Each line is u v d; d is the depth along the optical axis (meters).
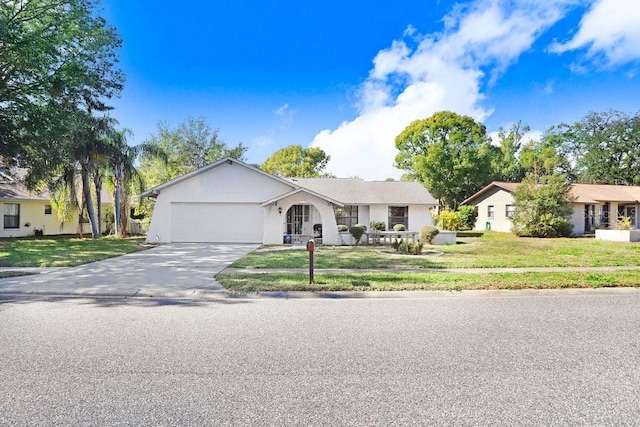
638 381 3.47
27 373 3.61
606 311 6.16
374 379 3.51
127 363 3.87
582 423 2.74
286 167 51.09
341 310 6.21
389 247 16.83
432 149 34.34
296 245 17.97
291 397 3.14
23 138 15.73
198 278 8.92
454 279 8.64
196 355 4.11
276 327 5.20
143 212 26.25
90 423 2.71
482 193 30.34
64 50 15.98
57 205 21.84
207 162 35.31
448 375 3.61
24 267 10.54
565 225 22.75
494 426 2.70
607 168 40.81
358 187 24.47
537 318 5.71
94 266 10.88
